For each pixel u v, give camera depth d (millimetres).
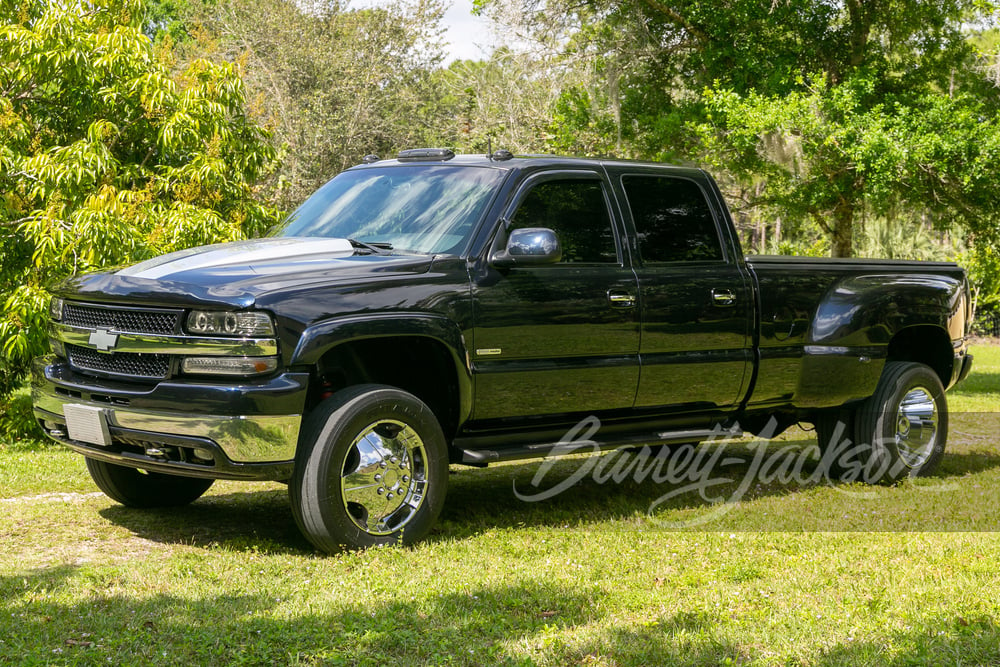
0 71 10078
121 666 3391
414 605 4133
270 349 4816
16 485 6949
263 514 6195
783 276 6824
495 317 5492
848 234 19203
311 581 4516
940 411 7703
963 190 16922
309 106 29625
